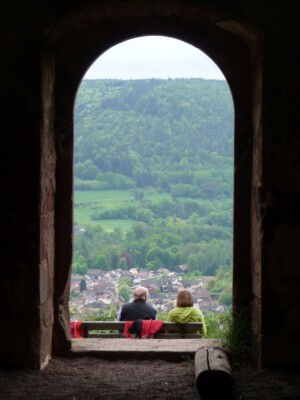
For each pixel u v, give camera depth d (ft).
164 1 16.65
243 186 18.16
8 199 16.44
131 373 16.61
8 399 14.21
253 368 16.90
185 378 16.11
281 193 16.47
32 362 16.44
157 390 15.05
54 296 18.19
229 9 16.42
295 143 16.47
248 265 18.15
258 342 16.75
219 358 15.64
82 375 16.35
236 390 14.92
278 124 16.48
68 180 18.25
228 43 18.08
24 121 16.44
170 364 17.60
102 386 15.37
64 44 18.11
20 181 16.43
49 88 17.39
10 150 16.46
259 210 16.74
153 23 18.16
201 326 20.90
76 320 22.70
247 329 17.85
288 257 16.43
